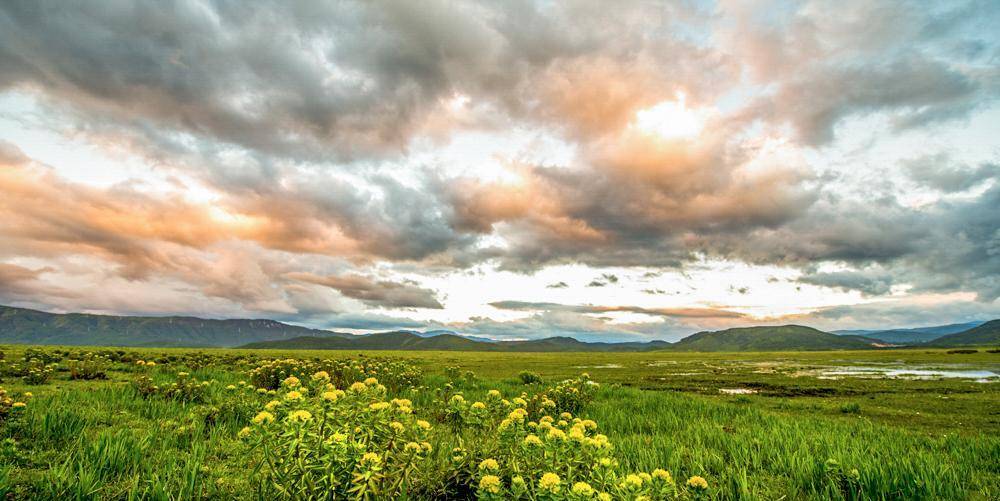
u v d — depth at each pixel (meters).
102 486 5.28
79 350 36.59
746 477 6.43
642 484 4.21
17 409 7.50
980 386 25.34
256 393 10.79
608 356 100.38
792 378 32.94
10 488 5.05
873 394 21.67
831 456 7.19
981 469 7.36
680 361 71.44
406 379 16.42
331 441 4.21
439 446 5.87
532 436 4.68
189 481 5.40
